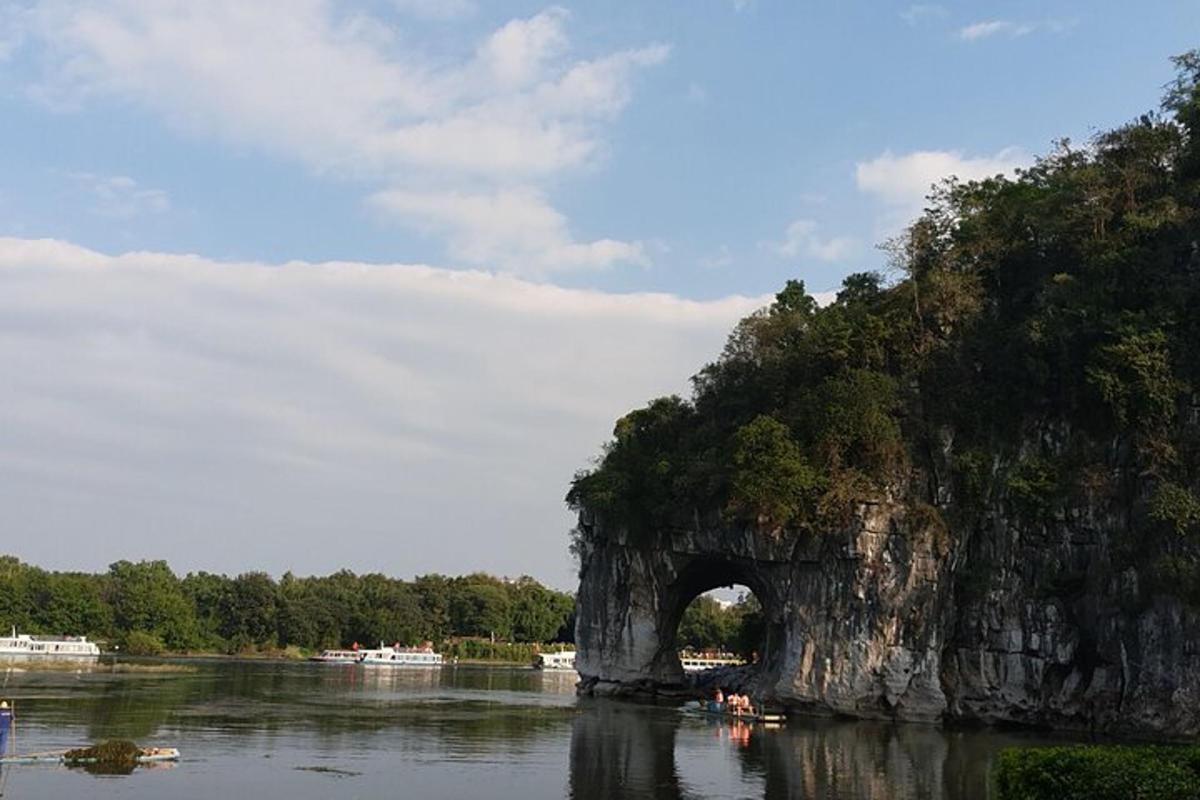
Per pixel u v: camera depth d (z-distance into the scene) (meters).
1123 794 19.81
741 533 78.75
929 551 71.56
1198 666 60.19
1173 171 78.88
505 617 196.62
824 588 73.75
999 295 82.19
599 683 95.69
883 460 73.44
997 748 53.03
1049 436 73.00
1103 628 65.56
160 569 182.50
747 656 111.00
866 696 71.00
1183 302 68.44
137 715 58.91
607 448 102.06
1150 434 66.00
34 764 39.38
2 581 153.62
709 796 36.41
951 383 77.19
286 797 34.69
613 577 95.88
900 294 81.06
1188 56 79.81
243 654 170.25
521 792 36.72
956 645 71.06
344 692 86.44
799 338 87.31
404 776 39.78
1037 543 69.88
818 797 36.50
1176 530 61.47
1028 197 86.12
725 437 85.69
